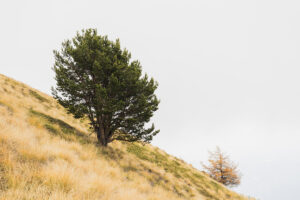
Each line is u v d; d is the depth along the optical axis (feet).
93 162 20.13
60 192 9.71
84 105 29.91
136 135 30.76
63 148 19.17
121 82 30.22
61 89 29.04
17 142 15.02
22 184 9.73
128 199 14.21
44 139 19.42
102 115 30.53
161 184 28.02
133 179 23.17
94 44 30.89
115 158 29.17
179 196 25.99
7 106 25.93
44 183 10.96
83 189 12.13
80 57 29.22
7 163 11.35
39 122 25.64
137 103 30.78
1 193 8.70
